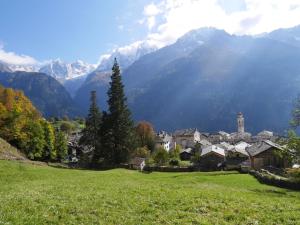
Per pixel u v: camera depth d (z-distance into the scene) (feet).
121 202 90.99
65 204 85.76
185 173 321.73
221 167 376.27
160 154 465.06
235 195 113.50
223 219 78.64
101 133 416.46
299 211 90.84
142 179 210.79
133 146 415.44
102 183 146.72
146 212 81.76
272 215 83.51
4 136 415.85
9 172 199.52
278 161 365.40
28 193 104.32
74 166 386.52
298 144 200.13
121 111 412.57
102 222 71.87
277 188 208.74
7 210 75.92
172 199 96.37
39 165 303.48
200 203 92.17
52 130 501.15
